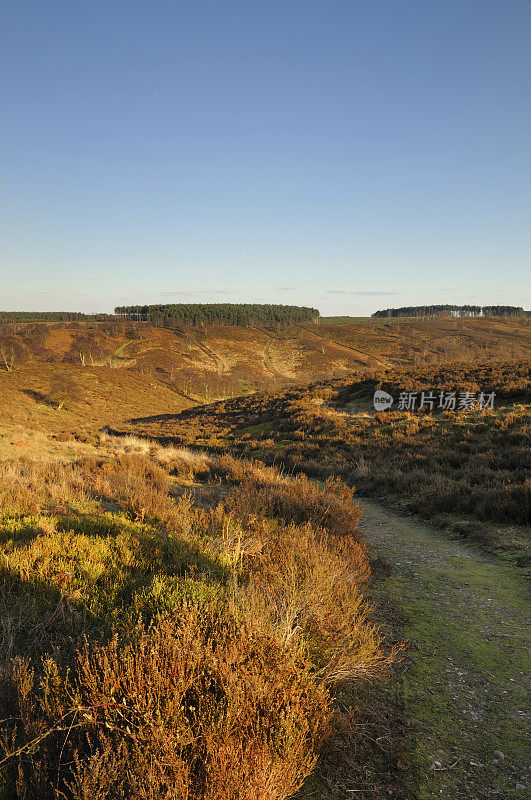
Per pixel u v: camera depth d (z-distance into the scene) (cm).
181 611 314
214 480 1436
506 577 641
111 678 239
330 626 355
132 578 426
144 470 1370
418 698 339
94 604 364
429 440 1841
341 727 286
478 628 475
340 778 251
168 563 482
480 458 1386
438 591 589
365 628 383
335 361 15888
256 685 247
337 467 1702
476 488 1066
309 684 280
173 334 18575
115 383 8581
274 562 506
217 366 14775
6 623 323
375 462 1681
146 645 271
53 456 1686
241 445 2705
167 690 238
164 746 204
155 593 369
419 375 3484
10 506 641
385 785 249
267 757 219
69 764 213
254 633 294
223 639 282
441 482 1192
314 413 2969
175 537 546
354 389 3669
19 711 236
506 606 538
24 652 298
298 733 242
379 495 1309
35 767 203
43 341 14388
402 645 411
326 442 2298
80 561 445
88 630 330
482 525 884
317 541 612
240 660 267
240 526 639
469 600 557
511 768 272
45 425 4888
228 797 195
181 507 750
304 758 241
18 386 6606
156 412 7550
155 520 674
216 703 243
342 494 1009
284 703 254
